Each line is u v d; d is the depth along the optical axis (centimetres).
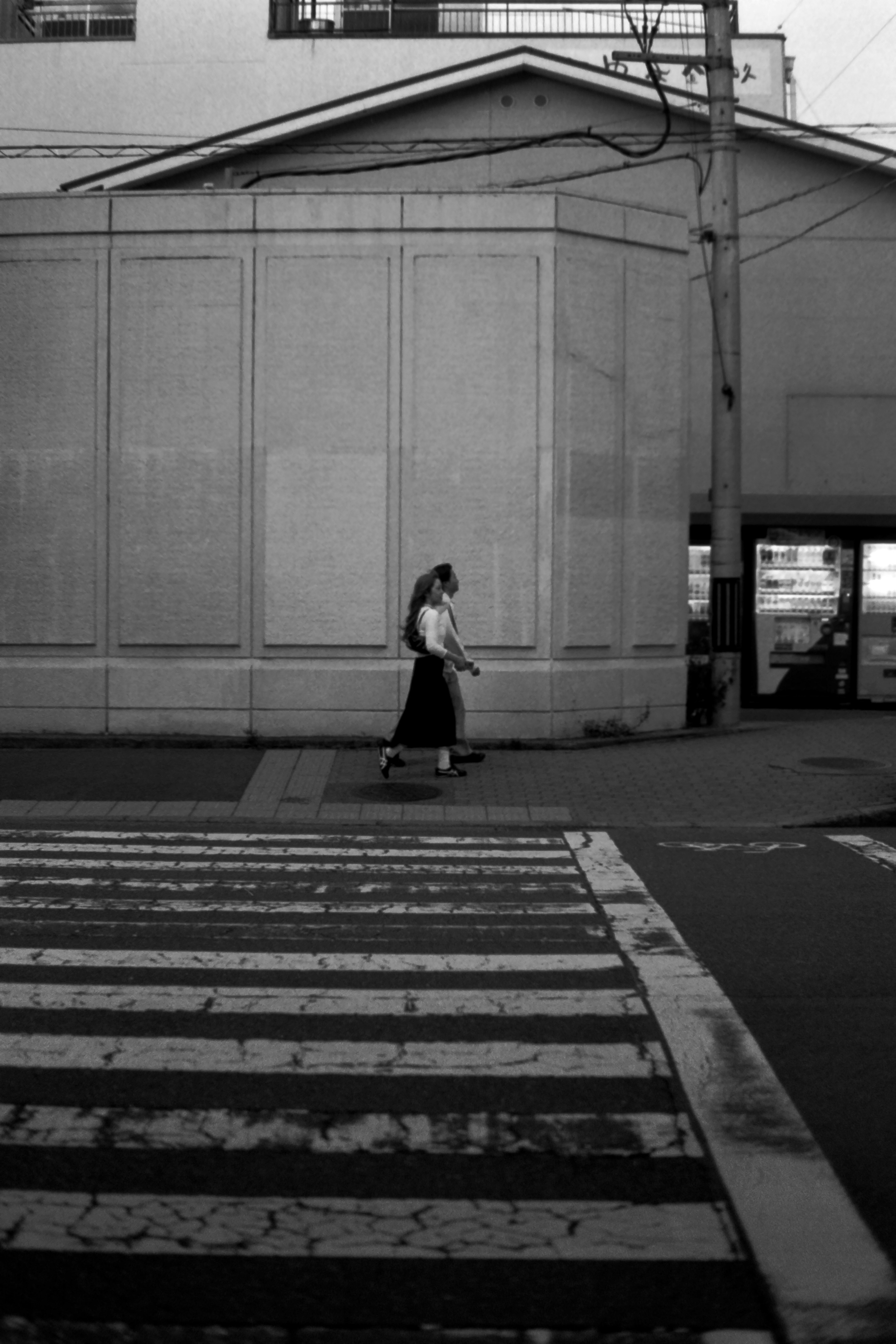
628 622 1672
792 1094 547
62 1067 574
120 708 1612
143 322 1614
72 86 2873
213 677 1608
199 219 1609
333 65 2848
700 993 685
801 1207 445
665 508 1705
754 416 2216
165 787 1352
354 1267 405
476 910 870
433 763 1490
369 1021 639
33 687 1619
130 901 891
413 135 2292
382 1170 473
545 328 1603
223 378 1609
